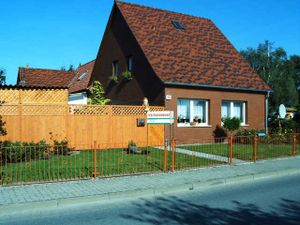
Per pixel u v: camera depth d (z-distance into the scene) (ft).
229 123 64.95
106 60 81.20
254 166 41.11
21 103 49.32
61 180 31.17
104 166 37.40
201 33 80.02
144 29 70.95
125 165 38.42
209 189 30.83
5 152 33.94
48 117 50.72
